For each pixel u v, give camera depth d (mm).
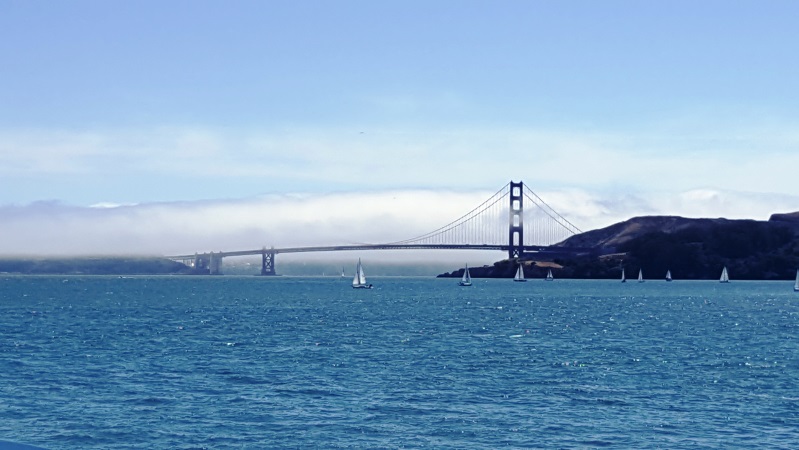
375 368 58812
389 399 46406
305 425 40281
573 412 43156
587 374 56156
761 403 45750
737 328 100312
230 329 95250
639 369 58969
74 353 69062
